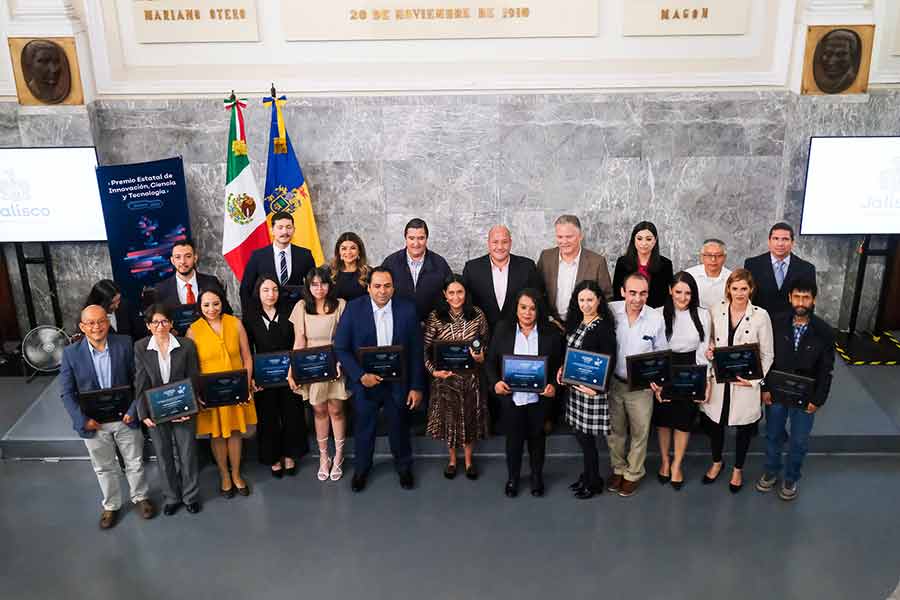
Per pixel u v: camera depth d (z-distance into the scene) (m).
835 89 7.06
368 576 4.99
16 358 7.58
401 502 5.68
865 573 4.94
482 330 5.73
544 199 7.67
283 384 5.54
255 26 7.19
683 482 5.80
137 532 5.45
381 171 7.62
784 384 5.25
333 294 5.88
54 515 5.65
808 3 6.95
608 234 7.76
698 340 5.39
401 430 5.70
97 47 7.23
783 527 5.35
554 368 5.40
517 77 7.33
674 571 4.98
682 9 7.09
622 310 5.36
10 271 7.77
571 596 4.79
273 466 5.94
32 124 7.23
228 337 5.50
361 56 7.30
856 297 7.38
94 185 7.25
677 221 7.68
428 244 7.84
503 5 7.12
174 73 7.33
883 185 7.03
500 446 6.17
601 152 7.51
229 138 7.17
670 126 7.41
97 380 5.24
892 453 6.12
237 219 7.25
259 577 5.01
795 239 7.50
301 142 7.54
